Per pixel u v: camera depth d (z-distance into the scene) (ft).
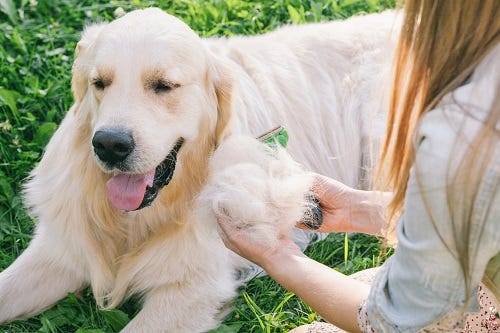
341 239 11.71
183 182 9.80
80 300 10.54
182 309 9.98
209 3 16.15
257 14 16.10
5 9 15.49
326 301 7.01
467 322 6.70
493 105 5.17
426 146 5.45
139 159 8.71
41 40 15.14
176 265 9.98
